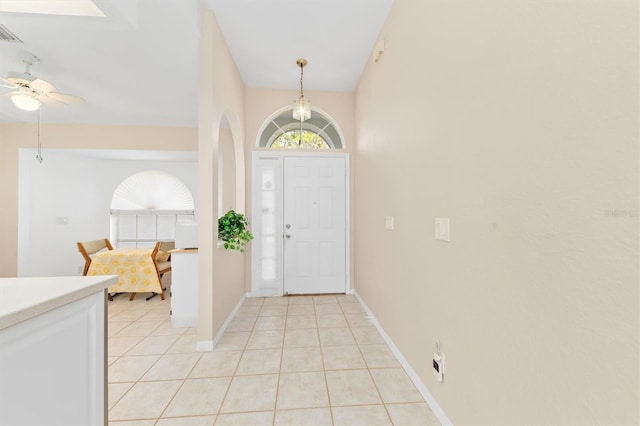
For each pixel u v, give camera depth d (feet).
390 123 7.29
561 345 2.56
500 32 3.31
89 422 3.09
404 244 6.31
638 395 1.99
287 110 11.98
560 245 2.56
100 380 3.27
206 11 7.14
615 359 2.13
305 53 9.21
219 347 7.32
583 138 2.35
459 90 4.18
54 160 14.53
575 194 2.42
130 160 16.39
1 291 2.73
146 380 5.88
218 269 7.81
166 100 10.85
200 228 7.23
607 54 2.16
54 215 14.52
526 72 2.93
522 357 3.01
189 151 14.08
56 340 2.66
